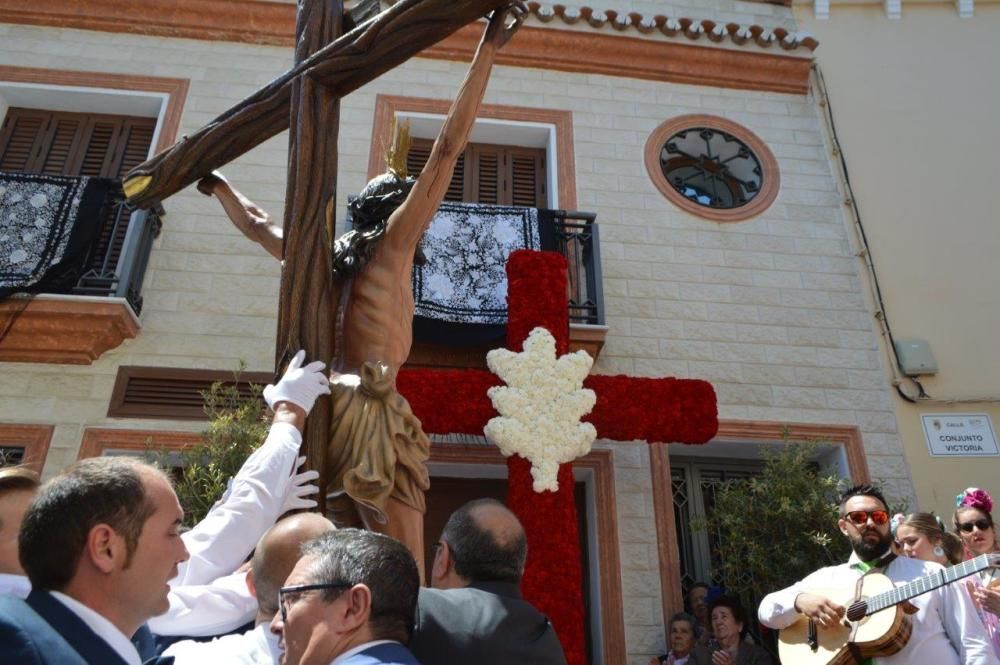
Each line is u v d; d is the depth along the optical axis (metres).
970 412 7.23
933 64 9.02
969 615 3.11
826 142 8.55
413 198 2.77
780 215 8.09
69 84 7.91
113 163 7.85
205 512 4.98
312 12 3.01
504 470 6.80
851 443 7.03
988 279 7.84
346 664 1.38
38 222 6.71
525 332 5.83
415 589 1.56
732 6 9.30
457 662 1.68
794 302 7.63
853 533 3.62
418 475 2.50
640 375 7.13
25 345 6.48
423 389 5.45
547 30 8.62
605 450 6.76
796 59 8.85
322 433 2.44
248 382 6.67
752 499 6.10
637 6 9.13
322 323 2.60
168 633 1.93
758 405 7.11
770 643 5.73
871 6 9.35
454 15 2.69
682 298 7.52
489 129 8.26
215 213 7.38
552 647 1.82
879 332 7.55
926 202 8.21
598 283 7.13
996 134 8.62
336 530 1.62
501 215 7.31
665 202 7.99
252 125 2.90
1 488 1.98
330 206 2.74
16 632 1.29
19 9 8.18
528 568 5.07
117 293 6.51
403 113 8.12
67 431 6.35
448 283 6.91
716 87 8.77
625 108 8.49
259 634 1.72
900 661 3.11
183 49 8.27
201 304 6.96
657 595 6.32
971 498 3.90
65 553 1.43
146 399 6.54
